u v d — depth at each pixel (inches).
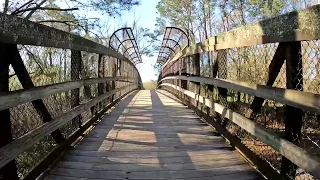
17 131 124.2
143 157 114.3
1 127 68.9
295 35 67.1
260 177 93.0
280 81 115.3
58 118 103.6
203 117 188.1
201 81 174.9
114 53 255.4
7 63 72.2
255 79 146.2
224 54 137.3
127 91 409.7
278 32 74.7
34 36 78.4
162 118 199.2
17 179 77.8
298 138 73.5
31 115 127.5
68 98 158.7
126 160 110.6
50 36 90.8
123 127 169.6
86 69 237.0
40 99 91.9
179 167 103.8
